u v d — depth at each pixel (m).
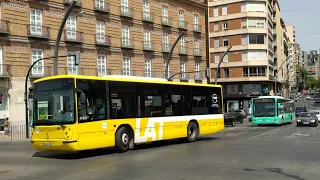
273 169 10.29
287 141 18.75
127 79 15.88
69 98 13.40
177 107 18.47
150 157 13.15
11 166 11.72
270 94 73.25
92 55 38.41
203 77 53.81
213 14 73.06
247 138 21.02
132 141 15.73
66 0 35.91
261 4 70.19
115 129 14.91
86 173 10.09
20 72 32.34
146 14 44.81
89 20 38.28
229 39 71.38
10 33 31.66
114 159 12.90
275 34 88.81
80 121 13.41
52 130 13.40
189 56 51.47
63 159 13.35
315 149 15.02
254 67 69.75
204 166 10.87
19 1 32.44
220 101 21.73
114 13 40.94
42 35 33.72
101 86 14.55
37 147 13.79
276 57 89.50
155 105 17.12
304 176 9.28
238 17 70.31
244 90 70.31
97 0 39.16
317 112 46.81
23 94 32.41
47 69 34.09
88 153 15.16
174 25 49.09
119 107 15.28
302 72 164.50
